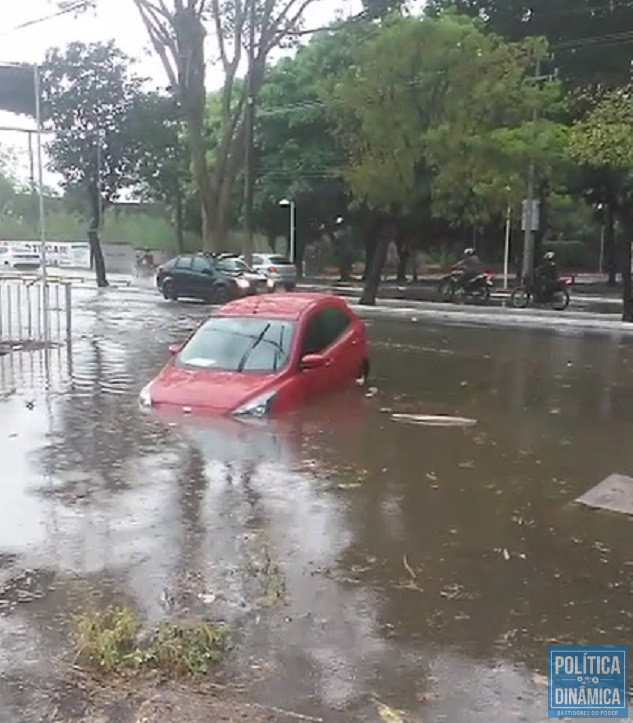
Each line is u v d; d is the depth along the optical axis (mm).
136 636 4367
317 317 10961
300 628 4516
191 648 4207
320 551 5641
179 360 10398
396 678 4016
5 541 5723
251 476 7305
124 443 8312
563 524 6320
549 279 27906
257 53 30609
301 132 41125
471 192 27328
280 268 36031
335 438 8789
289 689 3898
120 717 3654
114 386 11727
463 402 11328
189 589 4988
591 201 30922
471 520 6363
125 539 5781
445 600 4914
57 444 8320
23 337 17266
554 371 14492
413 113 24969
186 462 7684
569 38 35875
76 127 36969
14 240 63344
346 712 3711
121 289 35594
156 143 37750
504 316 25062
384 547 5750
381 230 29422
